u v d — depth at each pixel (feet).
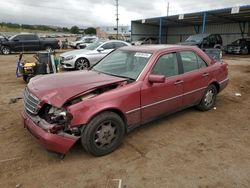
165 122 14.96
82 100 9.96
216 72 16.75
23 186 8.87
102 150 10.77
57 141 9.59
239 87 25.30
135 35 112.27
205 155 11.07
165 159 10.70
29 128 10.55
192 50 15.35
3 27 256.11
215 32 102.06
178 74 13.96
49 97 9.99
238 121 15.30
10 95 21.35
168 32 124.06
